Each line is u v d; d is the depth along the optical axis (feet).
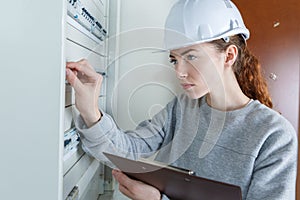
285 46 5.53
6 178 1.98
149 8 4.44
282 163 3.06
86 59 3.03
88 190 3.57
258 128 3.32
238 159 3.30
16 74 1.95
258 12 5.53
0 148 1.97
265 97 4.04
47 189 1.99
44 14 1.93
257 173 3.14
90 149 3.20
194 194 2.82
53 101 1.96
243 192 3.23
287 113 5.61
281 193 2.95
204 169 3.46
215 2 3.23
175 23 3.15
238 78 3.91
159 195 3.06
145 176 3.03
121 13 4.44
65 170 2.61
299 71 5.56
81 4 2.95
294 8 5.48
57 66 1.95
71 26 2.70
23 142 1.97
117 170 3.30
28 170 1.98
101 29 3.80
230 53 3.42
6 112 1.96
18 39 1.94
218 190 2.61
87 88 2.90
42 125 1.97
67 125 2.77
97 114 3.05
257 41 5.57
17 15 1.93
